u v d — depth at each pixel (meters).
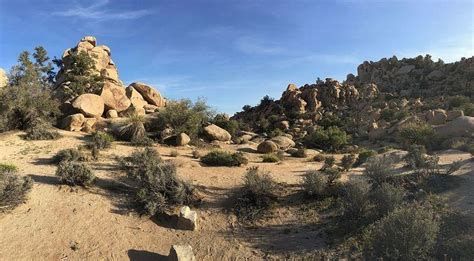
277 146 37.78
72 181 18.00
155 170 18.53
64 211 15.96
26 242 13.90
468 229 12.95
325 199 16.80
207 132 38.53
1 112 30.39
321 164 27.53
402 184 17.12
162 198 16.83
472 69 68.81
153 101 47.25
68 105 35.84
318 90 74.00
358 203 14.99
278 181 19.58
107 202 16.97
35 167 20.97
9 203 15.59
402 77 79.94
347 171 21.80
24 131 30.14
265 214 16.33
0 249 13.36
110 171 20.47
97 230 14.98
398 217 12.17
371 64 89.62
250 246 14.34
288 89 79.56
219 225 15.85
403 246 11.51
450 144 31.81
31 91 32.78
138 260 13.62
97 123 34.88
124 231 15.11
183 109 35.94
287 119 66.88
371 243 12.73
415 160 20.78
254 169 19.56
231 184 19.48
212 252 14.12
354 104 69.69
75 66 41.59
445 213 14.11
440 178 17.69
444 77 73.00
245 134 51.22
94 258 13.45
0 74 39.34
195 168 22.64
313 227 15.02
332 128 52.09
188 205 17.20
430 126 38.31
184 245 13.99
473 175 18.23
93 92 40.53
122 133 31.55
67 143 27.61
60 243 14.04
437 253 11.79
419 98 63.44
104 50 51.50
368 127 53.12
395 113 56.47
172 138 32.97
